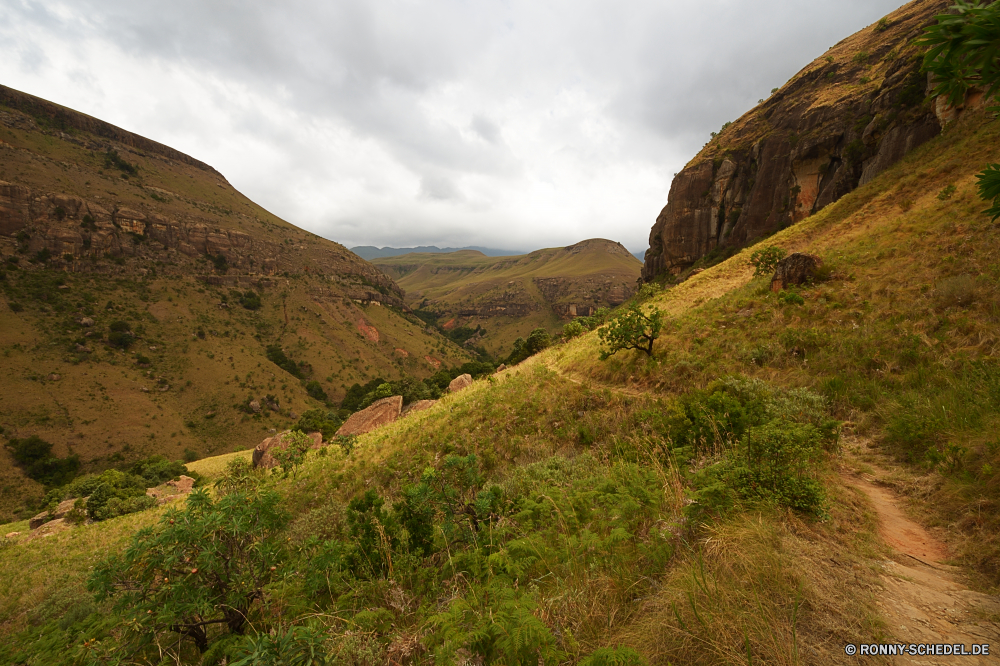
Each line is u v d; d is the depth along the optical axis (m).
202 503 3.66
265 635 2.70
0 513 69.25
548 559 3.73
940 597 2.80
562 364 19.11
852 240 17.62
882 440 6.23
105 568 3.38
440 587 3.97
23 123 176.88
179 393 114.38
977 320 8.18
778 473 4.18
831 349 9.80
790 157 58.88
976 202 13.09
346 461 14.91
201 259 180.62
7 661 5.30
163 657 3.67
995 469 4.14
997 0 1.72
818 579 2.88
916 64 42.97
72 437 88.19
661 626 2.59
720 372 10.94
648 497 4.48
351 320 199.88
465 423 13.81
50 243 140.88
